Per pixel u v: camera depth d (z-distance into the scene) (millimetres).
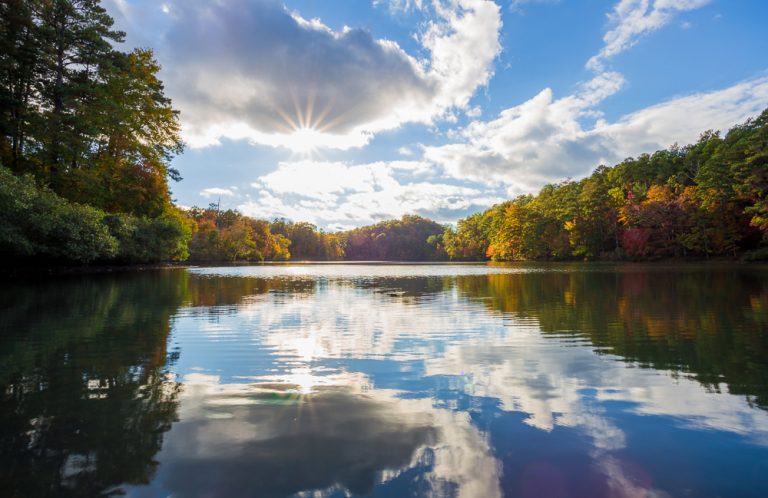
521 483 2908
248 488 2836
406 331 8648
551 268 45031
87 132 26094
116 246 25734
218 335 8148
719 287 17406
